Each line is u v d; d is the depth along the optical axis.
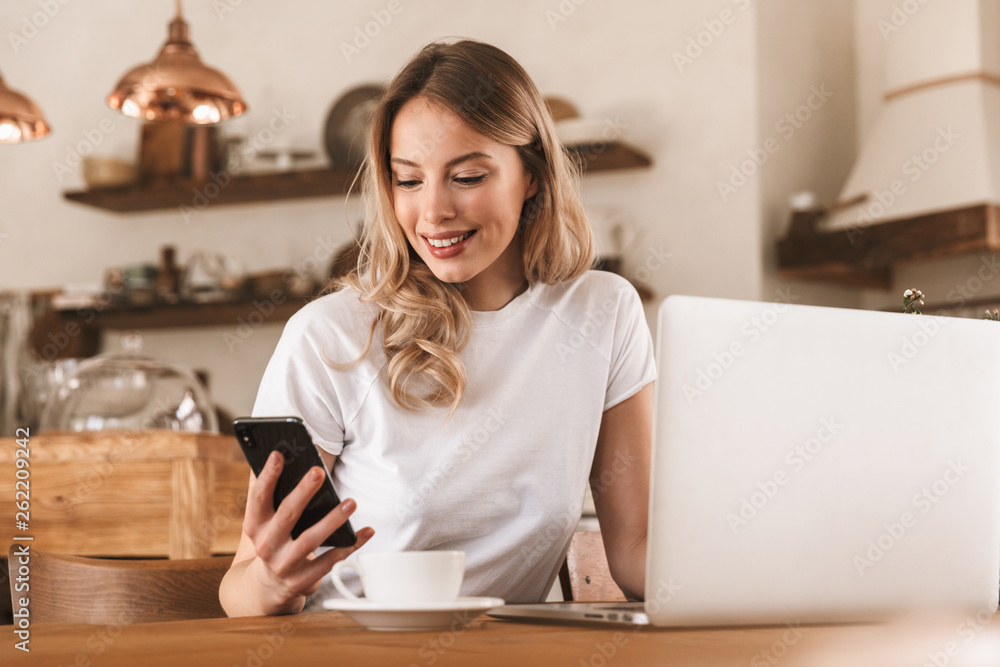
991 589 0.97
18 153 4.66
